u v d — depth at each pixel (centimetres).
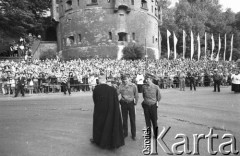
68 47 6353
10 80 2605
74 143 852
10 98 2181
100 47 6056
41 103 1794
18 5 4512
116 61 4562
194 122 1158
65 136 932
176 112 1408
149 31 6556
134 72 3444
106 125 780
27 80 2647
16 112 1416
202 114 1347
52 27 7431
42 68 3469
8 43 4934
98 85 810
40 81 2744
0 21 4444
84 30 6169
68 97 2216
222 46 9000
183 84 2811
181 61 4959
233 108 1527
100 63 4262
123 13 6122
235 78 2414
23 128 1045
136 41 6234
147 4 6562
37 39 6612
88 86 2944
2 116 1298
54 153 761
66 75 2859
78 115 1328
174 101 1858
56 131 1000
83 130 1016
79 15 6228
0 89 2723
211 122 1157
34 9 5688
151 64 4394
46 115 1326
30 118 1247
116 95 805
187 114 1349
